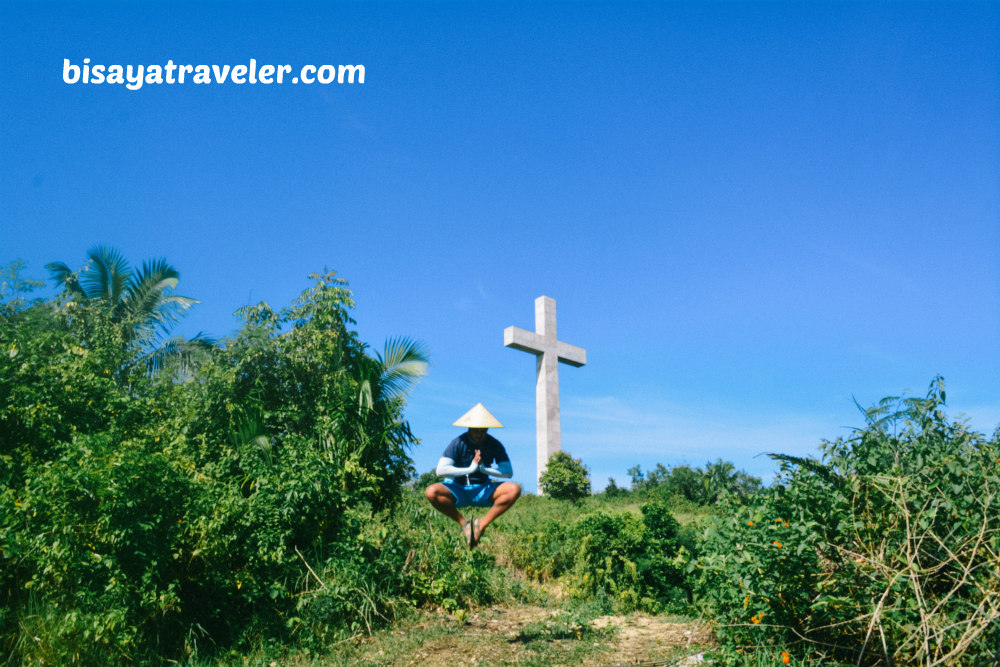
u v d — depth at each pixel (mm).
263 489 8219
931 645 4527
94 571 5891
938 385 6176
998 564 4359
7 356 8070
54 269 19391
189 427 10828
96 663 5625
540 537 11102
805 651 5211
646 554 9398
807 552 5227
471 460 6801
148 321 19422
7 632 5633
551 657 6527
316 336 11867
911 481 4891
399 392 12516
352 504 9492
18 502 5992
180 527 6793
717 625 6051
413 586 8594
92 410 8641
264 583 7527
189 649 6516
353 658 6730
